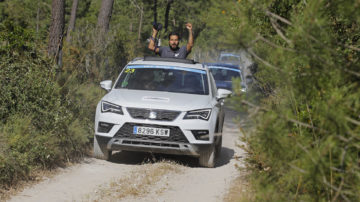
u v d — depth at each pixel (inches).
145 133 915.4
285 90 454.0
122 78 1059.9
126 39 2004.2
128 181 806.5
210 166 964.6
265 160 626.5
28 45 1024.9
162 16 5241.1
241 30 391.5
